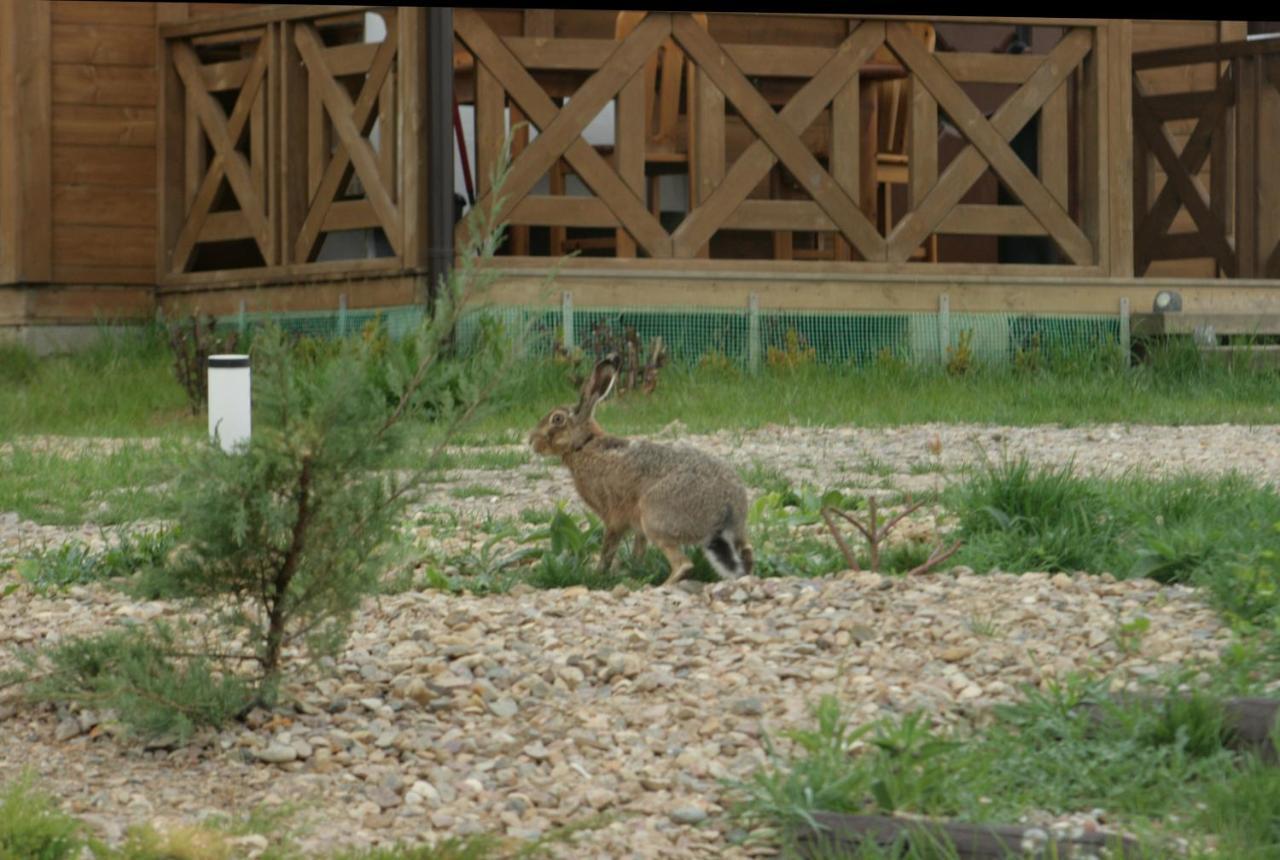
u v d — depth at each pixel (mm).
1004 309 18719
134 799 5480
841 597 7496
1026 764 5469
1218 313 18578
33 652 6863
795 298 18203
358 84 18672
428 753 5840
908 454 13211
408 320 17188
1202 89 21672
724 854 4992
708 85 17844
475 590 8227
